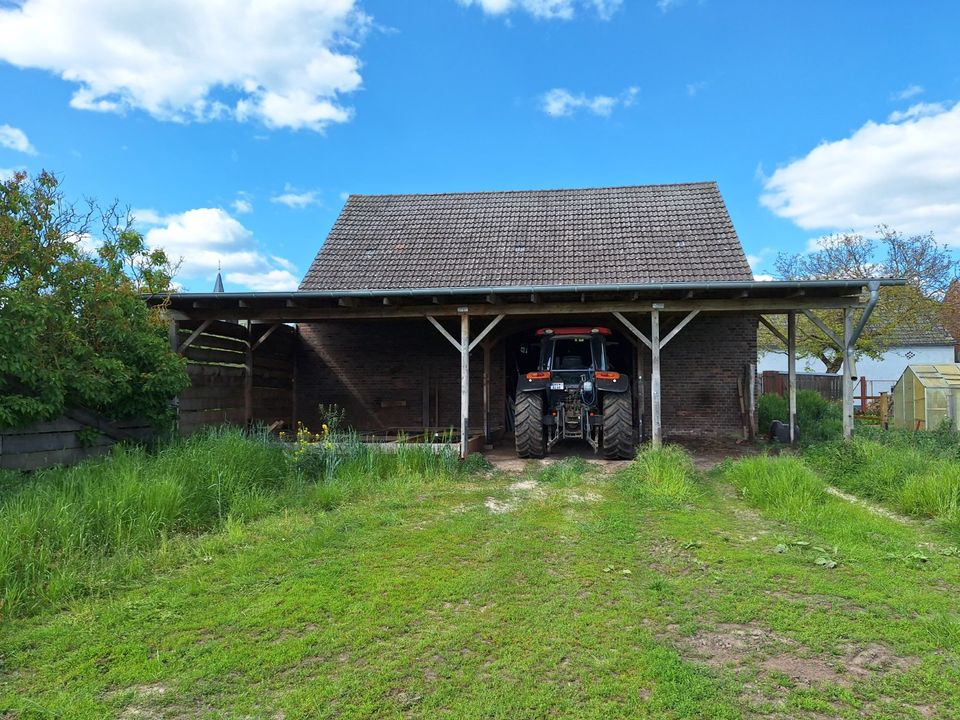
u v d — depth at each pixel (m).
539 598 3.88
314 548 4.81
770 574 4.24
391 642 3.30
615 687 2.81
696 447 11.54
